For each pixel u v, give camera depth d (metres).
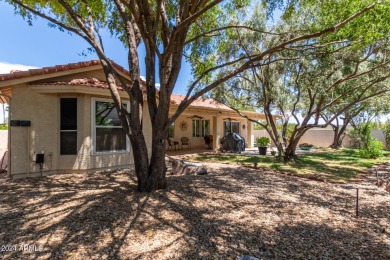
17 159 7.17
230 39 10.85
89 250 3.01
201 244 3.21
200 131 19.39
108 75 5.58
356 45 6.65
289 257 2.94
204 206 4.68
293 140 12.12
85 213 4.15
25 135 7.30
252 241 3.33
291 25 9.30
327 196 5.79
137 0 4.80
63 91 7.55
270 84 11.74
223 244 3.22
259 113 20.05
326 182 7.42
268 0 6.12
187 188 5.86
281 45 5.02
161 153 5.55
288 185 6.81
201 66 8.55
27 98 7.32
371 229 3.85
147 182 5.46
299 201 5.29
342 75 9.89
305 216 4.36
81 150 7.88
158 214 4.18
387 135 20.66
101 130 8.40
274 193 5.88
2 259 2.80
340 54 9.21
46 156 7.63
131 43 5.84
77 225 3.70
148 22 5.07
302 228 3.81
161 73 5.04
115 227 3.65
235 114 18.62
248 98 12.94
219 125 17.06
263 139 16.11
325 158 13.80
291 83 11.85
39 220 3.87
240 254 2.98
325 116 18.62
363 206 5.06
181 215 4.18
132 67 5.73
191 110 14.64
